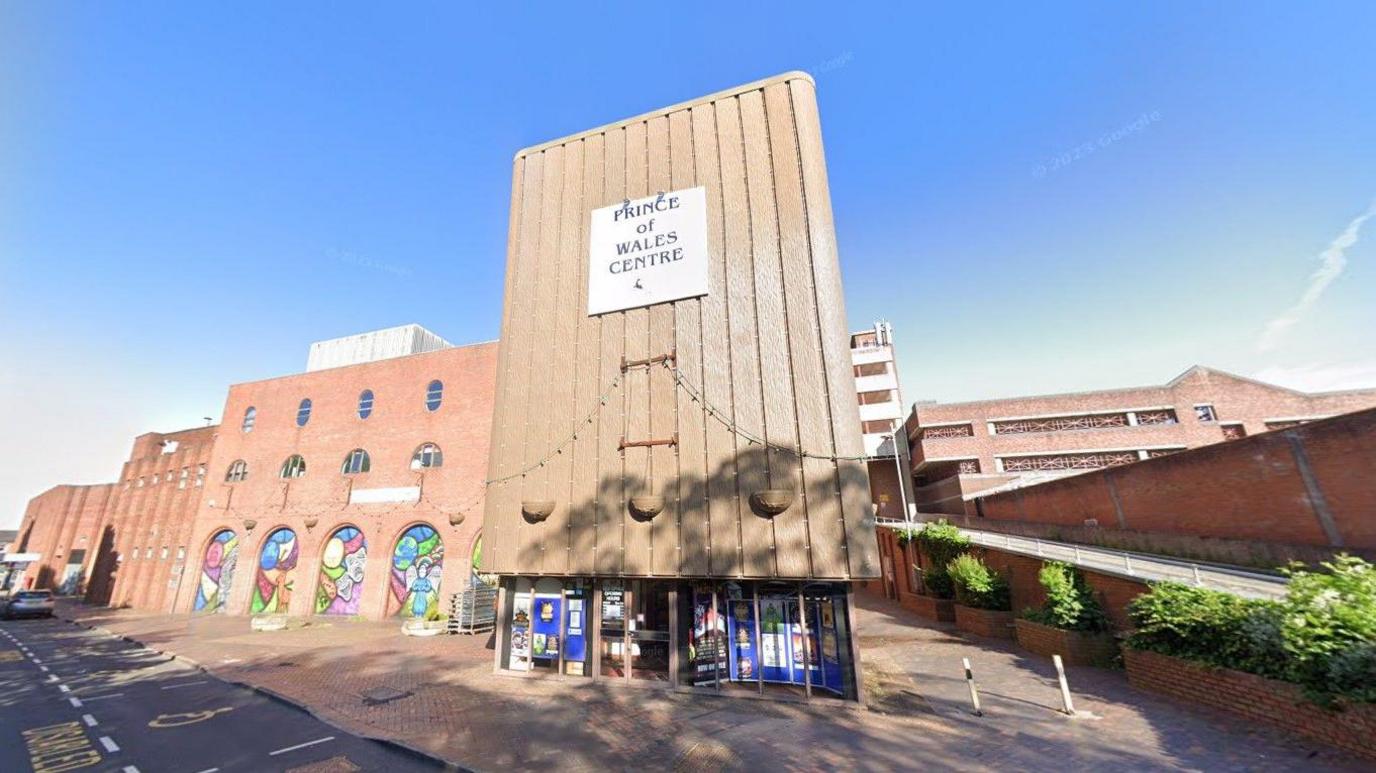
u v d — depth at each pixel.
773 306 12.95
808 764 7.67
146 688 13.41
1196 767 6.61
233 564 30.16
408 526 26.30
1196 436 40.34
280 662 15.86
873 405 56.09
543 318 15.18
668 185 14.64
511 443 14.55
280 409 31.53
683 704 10.87
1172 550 17.86
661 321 13.84
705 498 12.32
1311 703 6.98
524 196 16.53
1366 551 12.19
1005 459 43.16
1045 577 13.35
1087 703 9.32
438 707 10.90
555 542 13.37
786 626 11.73
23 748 9.18
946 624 19.02
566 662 13.30
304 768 8.14
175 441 41.59
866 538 11.04
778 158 13.80
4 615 31.03
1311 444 13.52
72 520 52.44
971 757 7.55
